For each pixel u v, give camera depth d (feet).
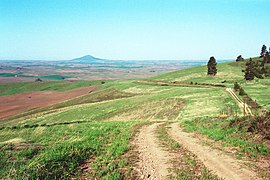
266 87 218.38
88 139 60.49
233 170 35.17
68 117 187.01
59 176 33.14
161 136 67.51
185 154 45.78
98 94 317.63
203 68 440.86
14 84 513.86
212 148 49.03
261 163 37.37
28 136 81.71
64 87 474.08
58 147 46.09
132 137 67.82
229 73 360.48
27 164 35.86
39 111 258.37
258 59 458.09
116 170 36.91
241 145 47.83
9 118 239.50
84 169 37.45
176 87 293.02
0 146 46.98
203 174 34.09
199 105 166.50
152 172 36.19
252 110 127.75
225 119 85.71
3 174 32.40
